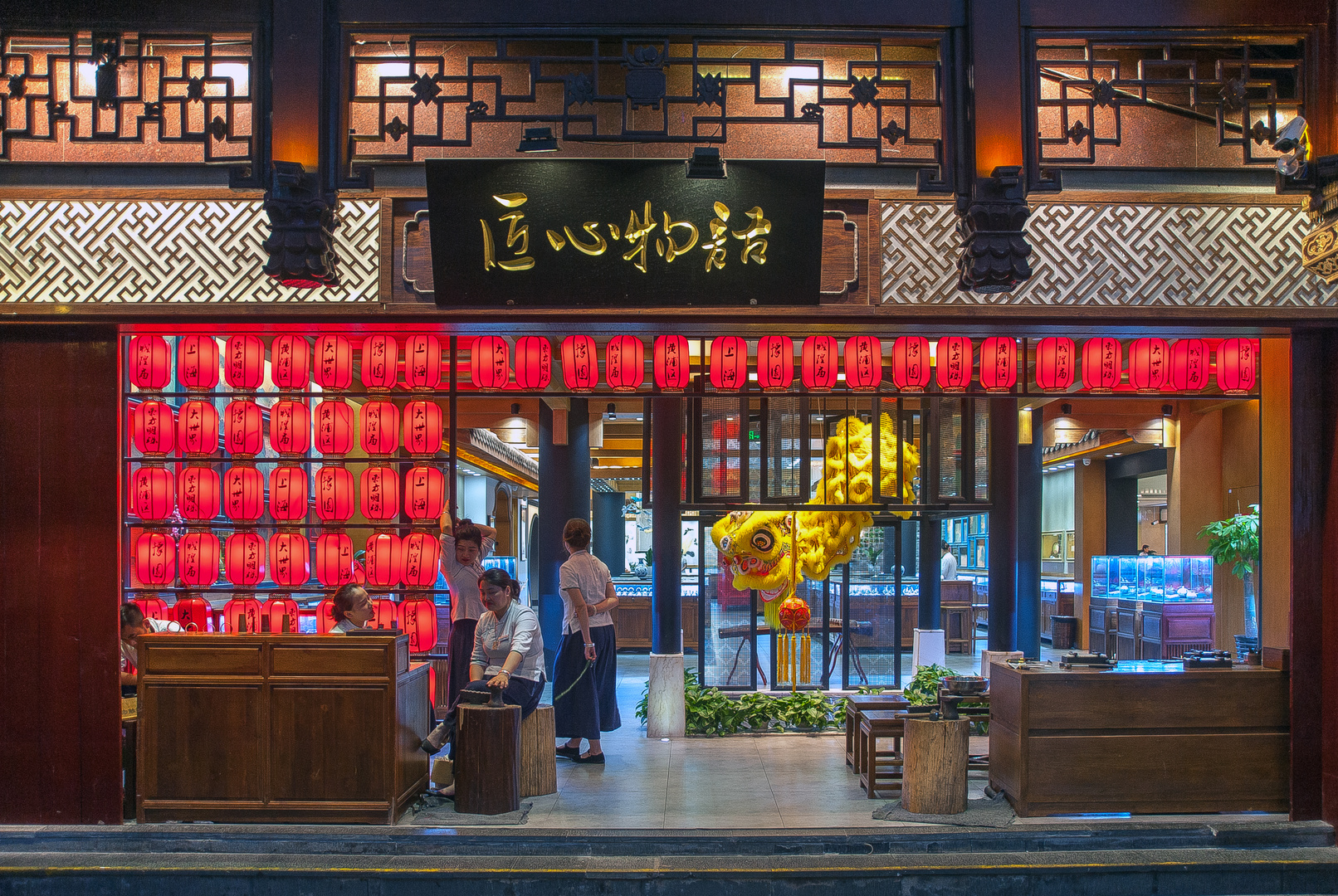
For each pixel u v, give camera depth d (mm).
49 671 5070
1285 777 5242
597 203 4938
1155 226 5105
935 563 9844
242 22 5027
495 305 5074
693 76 5047
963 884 4668
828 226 5160
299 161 4883
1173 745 5207
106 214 5051
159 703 5008
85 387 5152
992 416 9016
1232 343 5734
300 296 5086
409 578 5922
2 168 5086
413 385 5742
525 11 5020
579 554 6781
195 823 4984
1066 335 5555
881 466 8219
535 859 4719
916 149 5586
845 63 5715
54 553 5105
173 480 5754
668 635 7660
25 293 5027
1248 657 5625
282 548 5887
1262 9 5086
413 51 5051
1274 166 5199
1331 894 4734
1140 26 5059
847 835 4844
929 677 8797
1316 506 5230
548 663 10125
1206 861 4738
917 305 5105
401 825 4934
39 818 5023
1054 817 5141
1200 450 12516
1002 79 4969
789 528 8578
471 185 4910
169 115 5562
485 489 19188
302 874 4617
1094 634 13875
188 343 5672
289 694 5000
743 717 7695
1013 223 4891
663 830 4910
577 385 5953
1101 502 16062
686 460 7844
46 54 5035
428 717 5719
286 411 5832
